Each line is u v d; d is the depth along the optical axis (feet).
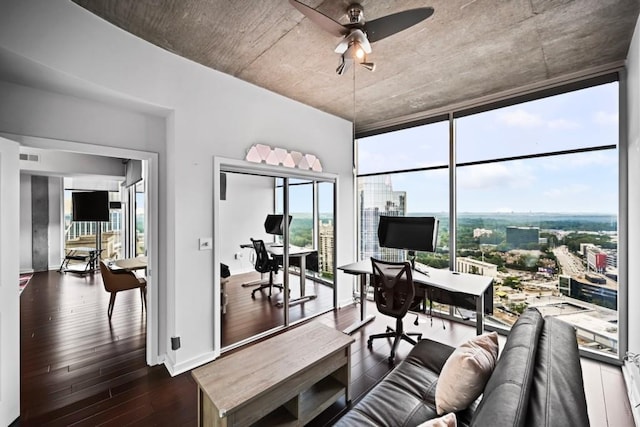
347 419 4.52
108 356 9.10
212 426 5.01
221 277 10.34
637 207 7.16
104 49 6.68
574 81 9.14
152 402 6.95
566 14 6.46
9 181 6.18
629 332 7.91
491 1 6.08
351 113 13.09
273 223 11.40
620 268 8.27
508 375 3.62
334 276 13.57
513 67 8.89
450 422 3.26
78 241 23.11
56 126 6.97
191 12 6.46
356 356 9.13
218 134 9.11
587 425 2.85
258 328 10.96
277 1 6.15
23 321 11.91
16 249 6.36
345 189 14.06
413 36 7.32
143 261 13.84
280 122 10.98
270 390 5.14
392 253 13.65
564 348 4.32
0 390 5.92
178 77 8.16
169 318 8.55
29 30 5.49
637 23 6.63
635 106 7.09
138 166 17.46
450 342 10.11
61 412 6.57
